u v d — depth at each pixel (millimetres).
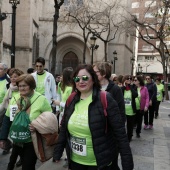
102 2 33844
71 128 3031
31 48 31031
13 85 5211
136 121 9094
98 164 2887
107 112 2938
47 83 6414
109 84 4668
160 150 7297
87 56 36594
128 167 2891
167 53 29391
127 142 2938
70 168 3182
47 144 3764
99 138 2908
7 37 26297
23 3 29953
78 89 3055
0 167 5340
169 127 11180
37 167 5512
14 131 3828
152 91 10438
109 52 38625
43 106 3992
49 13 36938
